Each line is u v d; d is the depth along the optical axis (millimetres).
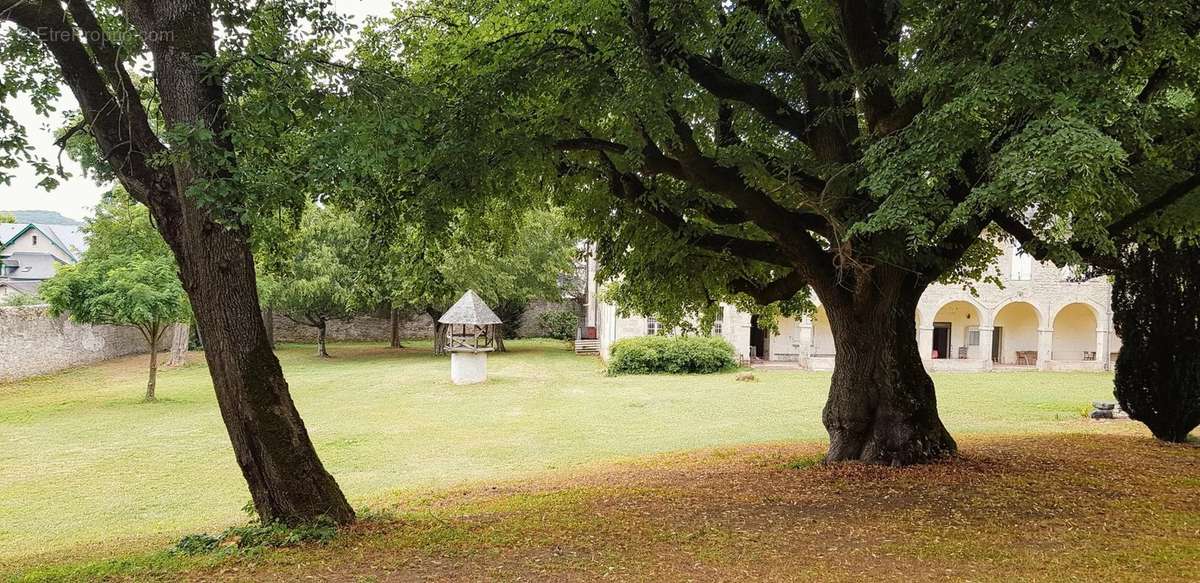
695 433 17719
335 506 7488
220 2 7625
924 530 7070
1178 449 11539
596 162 10406
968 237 9148
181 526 9930
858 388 10734
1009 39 5941
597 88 7688
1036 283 35656
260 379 7125
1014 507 7863
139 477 13656
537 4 7762
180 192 6641
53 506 11578
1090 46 6184
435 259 11312
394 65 8844
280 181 6184
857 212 8352
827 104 9062
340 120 6570
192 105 6422
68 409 22422
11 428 19172
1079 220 6355
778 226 9484
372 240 10961
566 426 19016
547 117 8461
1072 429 15742
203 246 6809
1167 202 8609
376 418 20672
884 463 10445
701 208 10656
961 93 6156
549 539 6992
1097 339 36062
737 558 6238
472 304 29141
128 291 22797
